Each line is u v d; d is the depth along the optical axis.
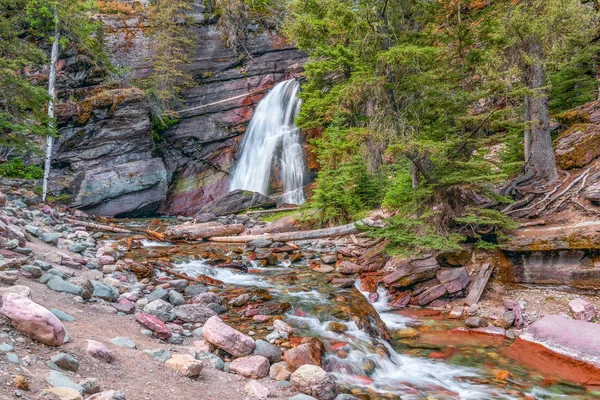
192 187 29.59
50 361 3.41
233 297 8.60
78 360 3.70
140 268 9.40
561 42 11.17
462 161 10.27
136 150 25.77
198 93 31.92
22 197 16.14
